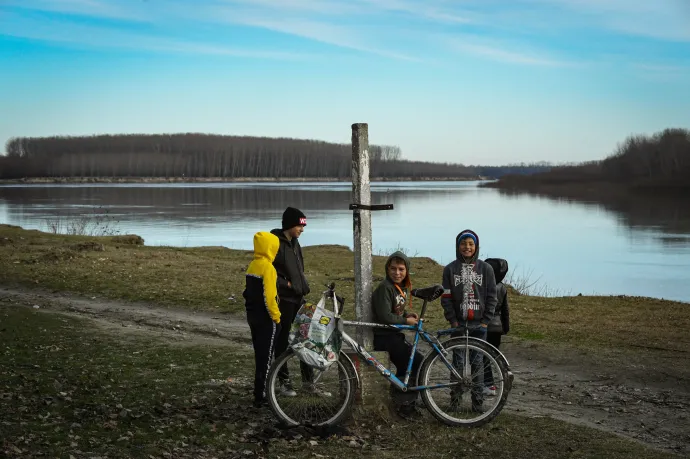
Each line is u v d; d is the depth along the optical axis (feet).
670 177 515.91
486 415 19.67
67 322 35.88
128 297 45.83
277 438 18.22
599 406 23.45
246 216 193.98
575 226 175.22
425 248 119.96
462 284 21.50
